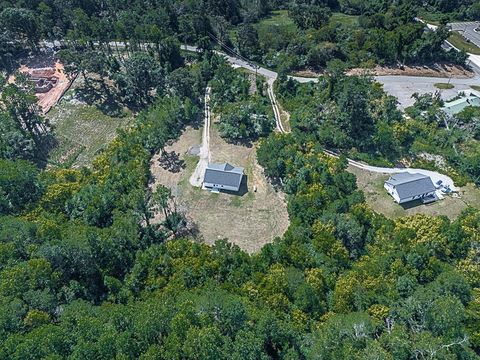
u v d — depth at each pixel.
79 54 151.25
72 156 134.38
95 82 154.62
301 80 154.50
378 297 79.56
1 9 171.75
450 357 63.00
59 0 174.12
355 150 124.06
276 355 67.31
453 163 120.44
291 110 136.38
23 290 73.69
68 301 77.56
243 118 131.12
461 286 79.81
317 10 186.50
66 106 147.62
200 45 160.75
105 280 83.44
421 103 140.12
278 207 111.12
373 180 115.88
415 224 94.94
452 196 110.38
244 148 128.12
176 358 59.19
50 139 137.50
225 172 114.88
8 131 129.88
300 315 76.06
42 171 127.25
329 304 80.19
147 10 174.88
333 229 94.81
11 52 167.62
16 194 103.75
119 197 106.81
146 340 62.69
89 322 63.72
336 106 130.00
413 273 84.69
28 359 58.25
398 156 123.19
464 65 165.50
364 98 124.62
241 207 111.62
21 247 85.06
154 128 127.56
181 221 104.94
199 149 128.00
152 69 145.75
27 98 131.12
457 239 91.62
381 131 123.06
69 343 61.88
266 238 104.12
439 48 165.25
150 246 95.44
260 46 168.12
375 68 161.00
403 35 160.38
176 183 118.12
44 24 166.75
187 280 83.31
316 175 108.69
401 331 67.25
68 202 104.06
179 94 142.00
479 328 73.62
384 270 86.06
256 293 79.25
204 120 138.12
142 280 85.44
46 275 76.94
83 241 85.81
